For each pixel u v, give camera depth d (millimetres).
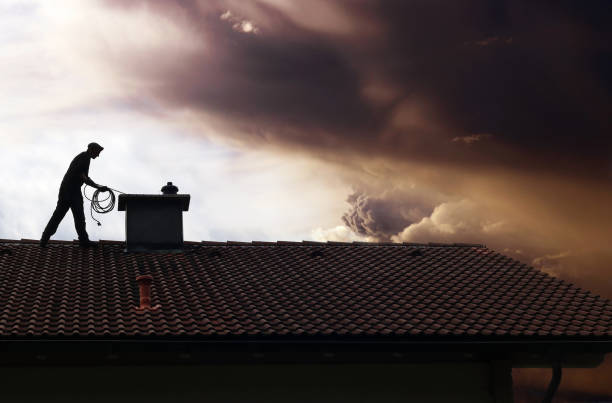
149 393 12312
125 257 15594
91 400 12055
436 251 17250
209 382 12594
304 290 14383
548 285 15367
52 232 15828
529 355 14070
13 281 13625
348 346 12555
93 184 16062
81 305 12773
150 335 11820
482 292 14820
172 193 16672
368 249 17203
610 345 13297
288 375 12930
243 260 15930
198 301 13414
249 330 12312
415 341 12750
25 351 11414
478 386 13547
